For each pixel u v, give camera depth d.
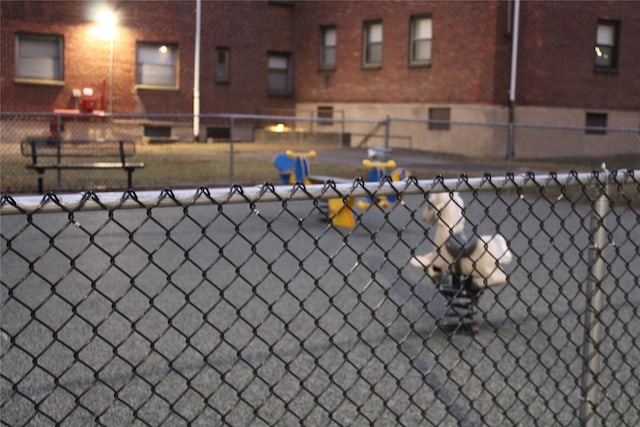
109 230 10.31
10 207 1.99
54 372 4.68
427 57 25.30
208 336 5.48
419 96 25.39
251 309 6.27
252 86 28.64
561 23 24.12
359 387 4.51
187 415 4.07
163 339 5.38
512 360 5.06
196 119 26.16
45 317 5.87
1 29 24.55
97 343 5.27
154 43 26.95
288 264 8.18
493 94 23.42
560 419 4.08
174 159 19.16
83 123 25.59
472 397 4.38
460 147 24.27
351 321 5.99
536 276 7.66
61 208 2.04
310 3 28.64
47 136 25.06
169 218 11.48
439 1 24.62
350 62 27.50
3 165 17.58
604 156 24.34
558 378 4.70
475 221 11.52
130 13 26.38
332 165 19.61
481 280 5.36
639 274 7.77
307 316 6.09
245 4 28.23
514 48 23.31
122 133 26.22
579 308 6.45
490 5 23.31
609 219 11.32
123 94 26.48
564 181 2.96
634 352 5.18
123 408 4.14
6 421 3.91
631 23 25.28
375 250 9.19
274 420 4.02
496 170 17.81
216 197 2.25
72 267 2.35
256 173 17.39
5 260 8.06
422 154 23.83
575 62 24.50
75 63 25.72
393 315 6.20
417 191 2.63
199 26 27.20
